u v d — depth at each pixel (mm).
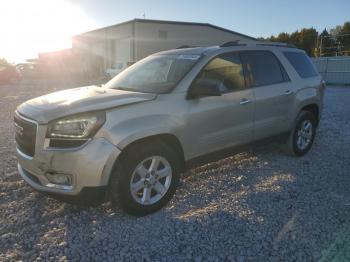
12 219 3582
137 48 29625
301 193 4258
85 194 3283
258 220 3568
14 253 2988
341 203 3971
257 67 4930
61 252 3021
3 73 27453
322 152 6098
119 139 3334
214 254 3004
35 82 29922
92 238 3248
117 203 3533
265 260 2916
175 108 3811
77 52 42406
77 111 3279
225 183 4574
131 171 3465
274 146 6254
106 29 34438
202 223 3512
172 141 3920
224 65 4469
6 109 11883
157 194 3770
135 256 2975
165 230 3387
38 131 3303
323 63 27250
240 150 4777
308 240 3197
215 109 4199
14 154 5887
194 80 4059
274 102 5016
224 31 32969
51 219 3605
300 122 5652
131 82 4473
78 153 3188
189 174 4867
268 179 4727
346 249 3047
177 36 30953
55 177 3334
